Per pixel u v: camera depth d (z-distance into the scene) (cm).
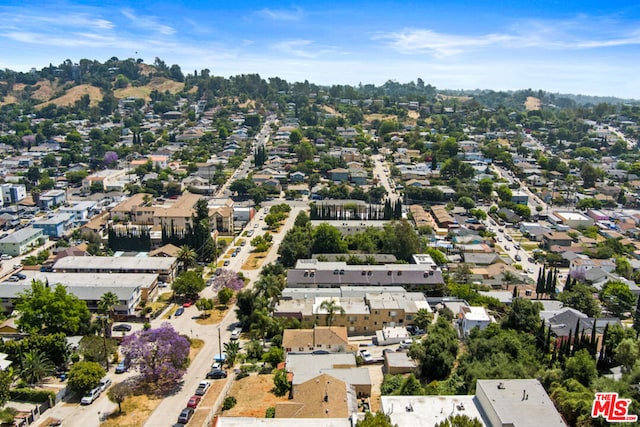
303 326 13200
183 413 9488
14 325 13075
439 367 10456
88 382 10294
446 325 12194
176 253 18238
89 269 16888
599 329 11950
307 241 18775
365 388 9769
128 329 13688
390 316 13438
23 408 9862
